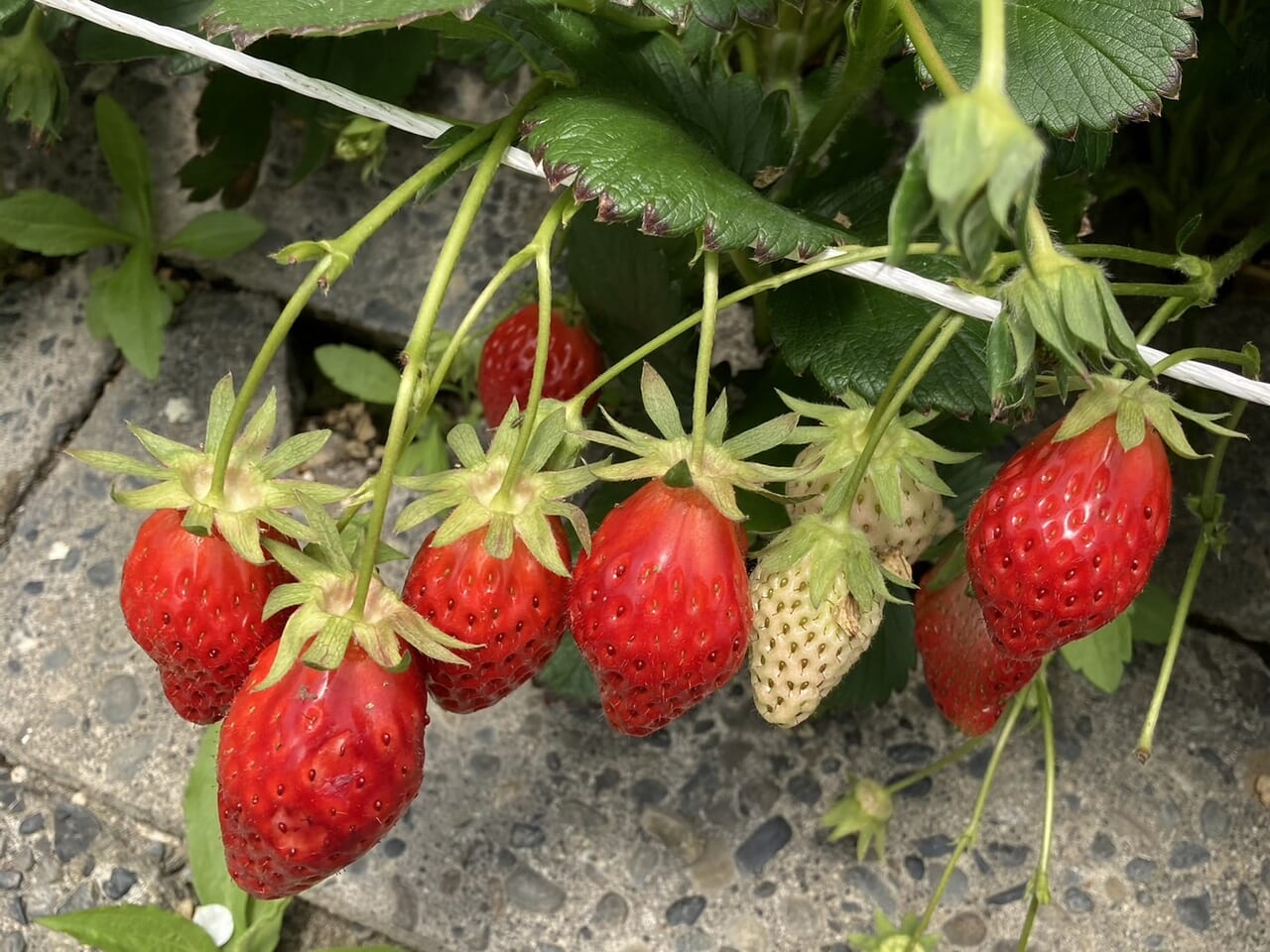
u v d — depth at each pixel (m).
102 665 0.39
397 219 0.45
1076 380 0.24
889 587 0.36
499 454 0.24
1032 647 0.25
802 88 0.36
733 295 0.25
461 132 0.27
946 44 0.27
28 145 0.45
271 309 0.45
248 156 0.41
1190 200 0.42
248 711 0.24
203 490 0.24
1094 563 0.24
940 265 0.30
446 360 0.25
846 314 0.30
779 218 0.26
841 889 0.37
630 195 0.25
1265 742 0.38
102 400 0.43
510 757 0.38
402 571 0.41
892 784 0.38
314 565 0.24
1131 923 0.36
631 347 0.34
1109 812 0.37
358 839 0.24
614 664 0.24
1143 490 0.24
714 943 0.36
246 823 0.24
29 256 0.45
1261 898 0.36
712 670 0.24
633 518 0.24
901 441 0.26
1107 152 0.30
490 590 0.24
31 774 0.38
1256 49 0.35
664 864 0.37
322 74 0.38
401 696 0.24
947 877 0.34
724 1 0.27
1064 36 0.26
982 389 0.29
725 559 0.24
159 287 0.44
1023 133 0.17
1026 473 0.24
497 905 0.36
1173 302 0.27
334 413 0.44
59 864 0.37
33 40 0.35
